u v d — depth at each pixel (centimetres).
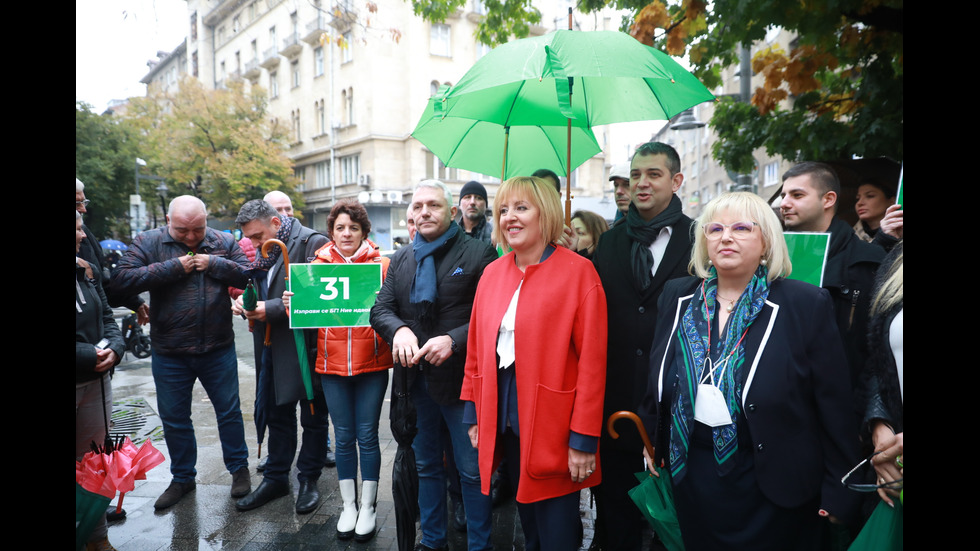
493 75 214
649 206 262
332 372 311
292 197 3241
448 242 283
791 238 234
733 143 622
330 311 306
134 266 359
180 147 2939
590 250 375
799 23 392
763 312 177
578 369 219
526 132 345
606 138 3641
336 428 319
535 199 225
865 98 470
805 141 540
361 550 304
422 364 278
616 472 257
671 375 194
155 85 2962
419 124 305
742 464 175
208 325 365
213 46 3881
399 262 292
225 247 394
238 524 333
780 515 172
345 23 555
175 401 365
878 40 434
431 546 293
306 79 3509
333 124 3356
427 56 3183
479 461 231
